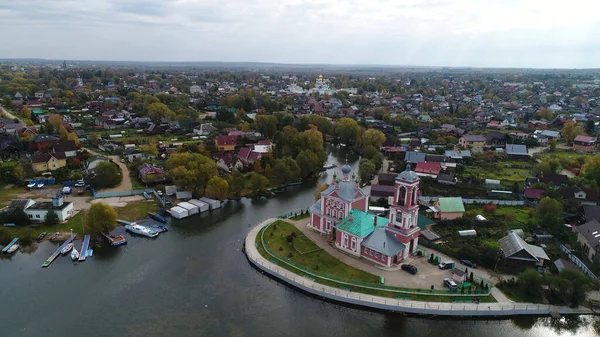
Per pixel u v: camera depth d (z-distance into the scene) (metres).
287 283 89.38
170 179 151.88
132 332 72.88
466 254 96.50
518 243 95.50
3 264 95.50
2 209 118.69
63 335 71.88
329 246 104.06
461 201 123.31
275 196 147.88
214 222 122.75
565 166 182.25
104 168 144.50
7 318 76.12
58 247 103.81
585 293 82.06
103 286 87.31
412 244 99.19
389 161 195.50
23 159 167.62
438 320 78.69
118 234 112.62
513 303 80.81
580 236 105.69
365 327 76.75
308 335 73.88
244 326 75.62
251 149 181.88
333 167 187.88
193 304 81.75
